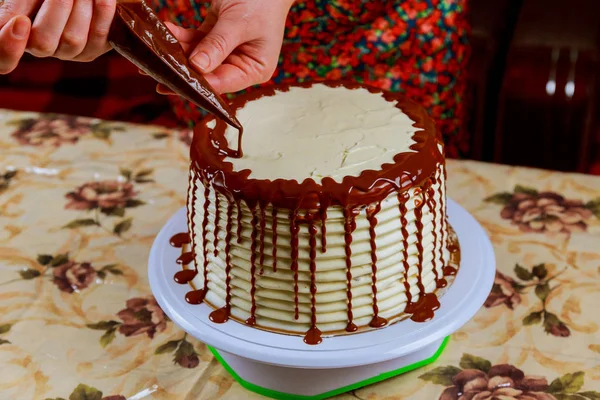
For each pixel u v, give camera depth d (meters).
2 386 0.87
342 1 1.20
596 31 1.45
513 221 1.04
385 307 0.83
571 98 1.43
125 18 0.75
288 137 0.86
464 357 0.89
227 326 0.84
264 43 0.91
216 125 0.88
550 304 0.94
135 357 0.90
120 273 1.00
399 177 0.81
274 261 0.81
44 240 1.04
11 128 1.25
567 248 1.00
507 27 1.60
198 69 0.81
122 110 1.79
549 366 0.87
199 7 1.24
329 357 0.80
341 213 0.80
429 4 1.23
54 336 0.92
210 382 0.87
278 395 0.86
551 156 1.51
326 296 0.82
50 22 0.73
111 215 1.08
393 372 0.87
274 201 0.79
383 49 1.25
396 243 0.82
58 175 1.15
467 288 0.87
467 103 1.50
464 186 1.10
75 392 0.86
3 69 0.74
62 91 1.88
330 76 1.27
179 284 0.88
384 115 0.89
